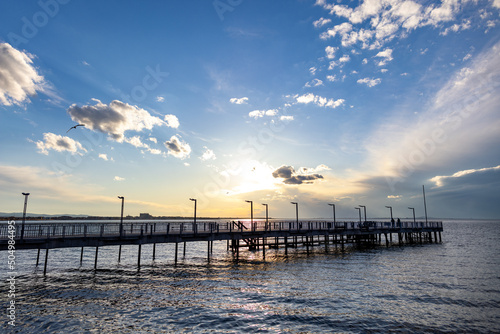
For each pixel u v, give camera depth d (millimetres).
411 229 62125
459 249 53312
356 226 58562
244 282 26406
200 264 36781
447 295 22172
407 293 22703
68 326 15930
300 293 22656
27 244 24422
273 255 45688
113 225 32594
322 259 41062
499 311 18703
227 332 15406
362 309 18953
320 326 16172
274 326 16188
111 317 17359
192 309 18875
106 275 29562
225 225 40062
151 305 19656
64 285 25172
